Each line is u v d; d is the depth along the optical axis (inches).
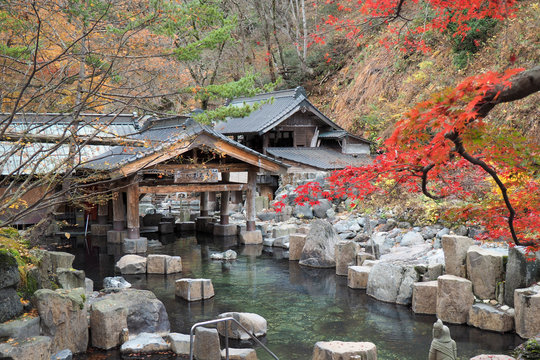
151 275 595.8
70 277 414.0
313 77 1487.5
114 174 675.4
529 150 190.2
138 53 443.2
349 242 584.7
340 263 584.4
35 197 663.1
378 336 382.3
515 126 703.1
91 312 372.2
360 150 1085.8
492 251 421.4
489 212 257.6
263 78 1513.3
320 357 314.2
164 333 389.7
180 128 715.4
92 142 321.7
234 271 608.7
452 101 153.6
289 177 992.2
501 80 148.0
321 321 420.5
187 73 1088.8
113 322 363.3
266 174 1067.3
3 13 341.4
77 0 319.9
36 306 334.6
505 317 378.9
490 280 406.6
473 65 865.5
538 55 726.5
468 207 265.6
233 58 1509.6
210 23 430.3
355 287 521.7
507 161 195.5
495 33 851.4
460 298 403.5
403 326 404.5
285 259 679.7
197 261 668.7
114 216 804.0
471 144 167.5
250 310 453.4
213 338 329.4
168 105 1027.9
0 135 259.8
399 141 176.1
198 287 488.1
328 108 1352.1
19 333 301.0
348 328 402.0
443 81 923.4
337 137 1074.7
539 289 372.2
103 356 346.6
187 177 741.9
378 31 1270.9
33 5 235.3
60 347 340.8
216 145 717.9
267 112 1150.3
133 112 916.6
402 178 249.3
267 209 937.5
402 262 517.7
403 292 465.7
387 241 626.2
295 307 460.8
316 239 637.3
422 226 637.9
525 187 267.6
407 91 1033.5
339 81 1369.3
